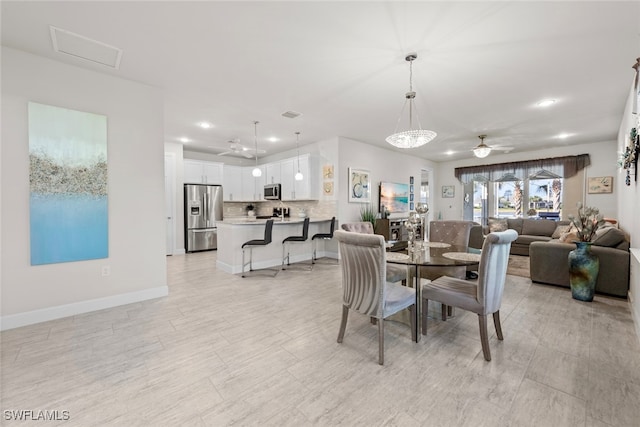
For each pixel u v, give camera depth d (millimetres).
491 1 1839
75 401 1557
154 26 2113
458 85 3131
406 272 3020
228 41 2309
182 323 2580
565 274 3549
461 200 8117
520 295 3328
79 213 2738
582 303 3062
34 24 2086
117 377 1776
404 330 2465
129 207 3047
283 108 3867
